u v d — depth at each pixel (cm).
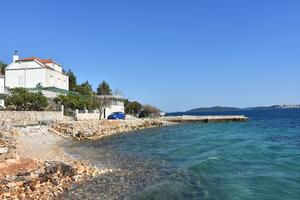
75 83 10931
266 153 2670
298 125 6938
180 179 1777
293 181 1691
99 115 6931
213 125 7188
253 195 1458
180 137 4347
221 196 1459
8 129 3400
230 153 2661
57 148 3019
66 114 5866
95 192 1510
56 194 1454
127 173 1923
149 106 10075
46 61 7531
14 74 7056
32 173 1592
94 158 2528
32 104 5034
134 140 4038
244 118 8919
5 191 1359
